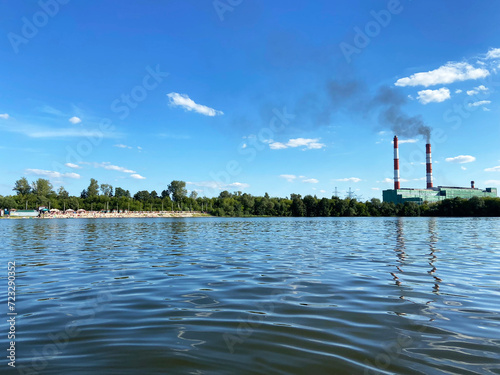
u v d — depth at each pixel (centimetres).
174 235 3822
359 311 845
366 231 4456
